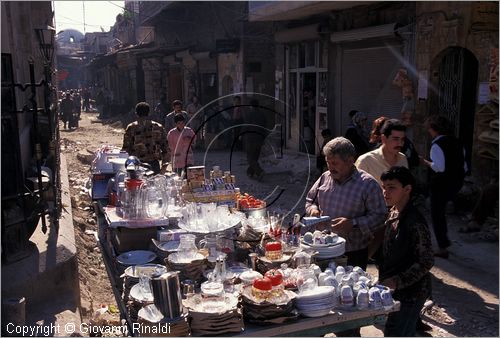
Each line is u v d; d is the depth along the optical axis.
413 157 5.92
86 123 26.66
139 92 26.84
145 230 3.85
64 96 22.91
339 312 2.91
